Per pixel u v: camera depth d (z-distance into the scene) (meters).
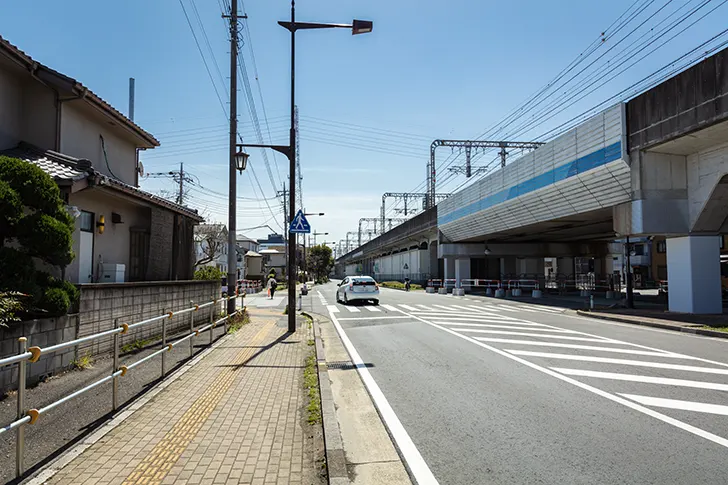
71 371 7.05
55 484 3.54
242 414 5.41
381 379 7.34
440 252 39.28
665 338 11.44
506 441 4.66
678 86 14.16
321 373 7.30
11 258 6.22
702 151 15.54
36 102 10.76
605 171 17.27
